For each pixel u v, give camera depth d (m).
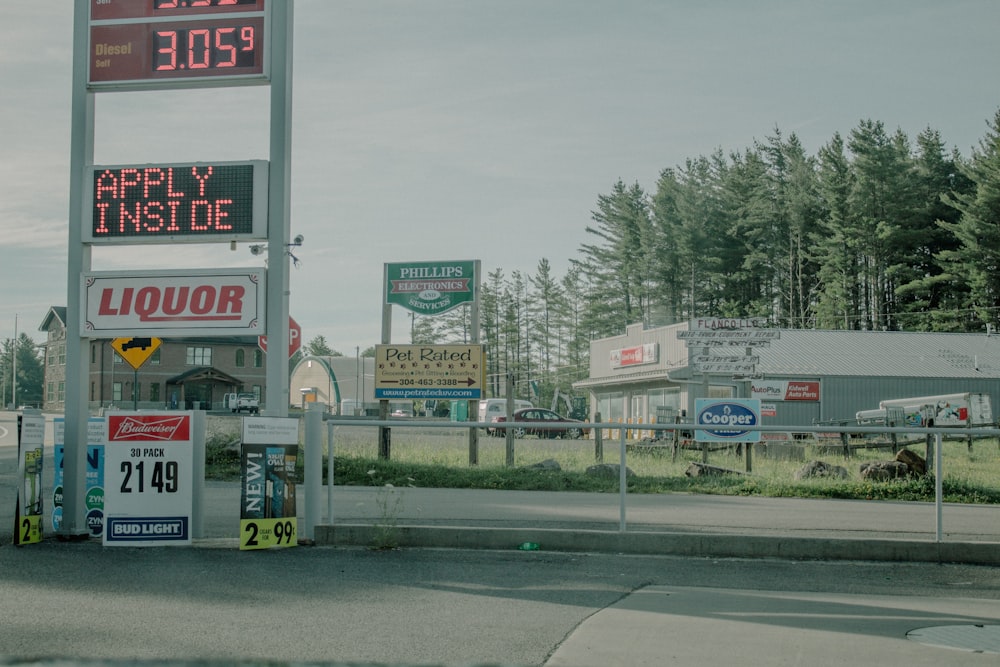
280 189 11.88
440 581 9.28
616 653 6.74
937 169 69.94
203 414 11.36
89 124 12.27
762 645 7.03
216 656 6.47
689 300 78.50
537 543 11.19
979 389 45.75
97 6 12.19
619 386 52.97
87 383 11.95
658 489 17.61
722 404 20.88
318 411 11.52
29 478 11.30
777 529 12.46
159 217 11.95
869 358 46.44
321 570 9.76
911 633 7.48
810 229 75.06
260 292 11.77
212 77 12.04
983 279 61.19
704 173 81.38
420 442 24.28
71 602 8.14
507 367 97.94
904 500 16.86
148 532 11.05
